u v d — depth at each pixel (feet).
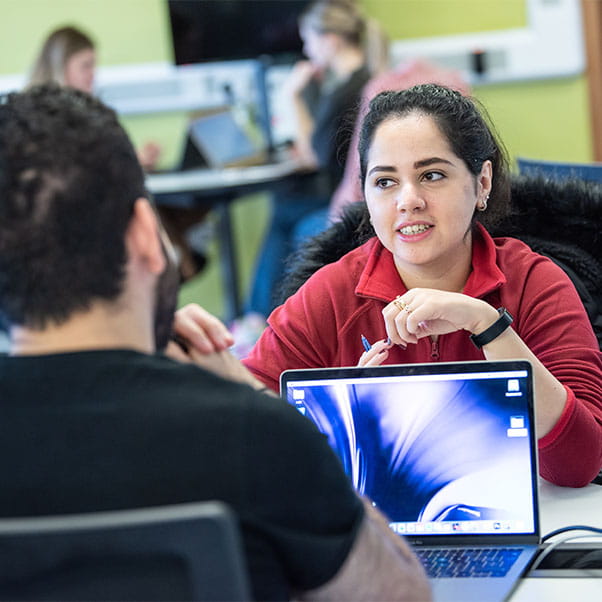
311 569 3.70
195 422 3.67
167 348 4.65
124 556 3.31
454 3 21.71
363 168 6.84
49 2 22.12
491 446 5.56
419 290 6.32
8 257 3.69
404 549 4.16
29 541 3.28
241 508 3.61
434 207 6.57
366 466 5.68
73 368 3.76
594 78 21.58
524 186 8.01
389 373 5.69
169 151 22.63
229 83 22.20
